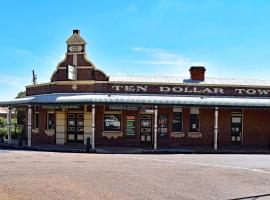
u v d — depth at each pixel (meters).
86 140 28.17
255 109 31.34
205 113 31.44
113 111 30.80
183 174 16.03
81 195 11.63
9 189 12.14
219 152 27.47
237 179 15.21
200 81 34.44
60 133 31.00
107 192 12.16
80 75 30.98
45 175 14.81
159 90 31.31
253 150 28.72
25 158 20.53
